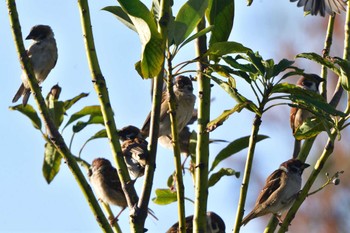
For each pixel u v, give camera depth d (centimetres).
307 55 882
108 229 761
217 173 1005
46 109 780
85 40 788
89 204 764
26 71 784
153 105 751
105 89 781
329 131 828
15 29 790
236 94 805
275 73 813
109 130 773
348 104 876
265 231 884
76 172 768
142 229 735
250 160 783
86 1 793
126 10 720
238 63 812
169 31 767
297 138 928
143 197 741
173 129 756
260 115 798
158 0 804
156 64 737
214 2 877
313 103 812
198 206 800
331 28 1001
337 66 977
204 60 850
